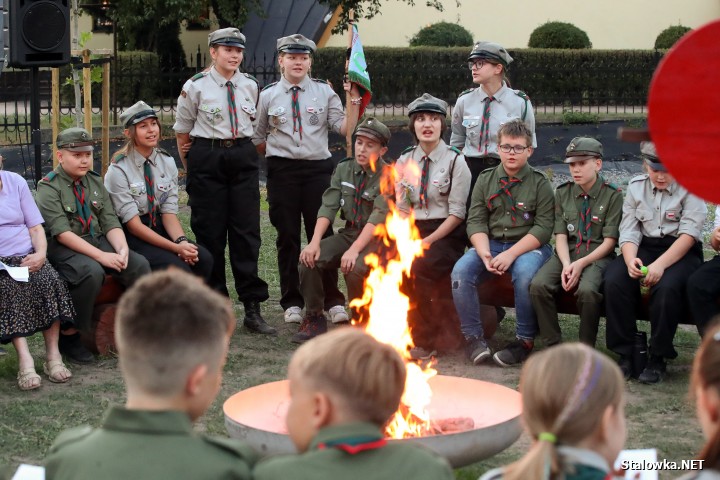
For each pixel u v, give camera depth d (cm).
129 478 229
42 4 822
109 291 621
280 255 704
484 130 690
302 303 714
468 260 625
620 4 2430
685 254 580
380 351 245
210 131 668
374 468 236
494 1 2370
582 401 224
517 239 632
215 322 241
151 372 233
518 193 627
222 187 675
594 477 223
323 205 669
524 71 1955
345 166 666
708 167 234
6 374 575
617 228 608
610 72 1981
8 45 838
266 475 238
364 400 239
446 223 642
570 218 617
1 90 1775
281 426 420
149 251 640
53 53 842
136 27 1964
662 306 565
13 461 451
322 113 696
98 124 1670
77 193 611
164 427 233
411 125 650
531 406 231
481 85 698
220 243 682
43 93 1770
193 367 235
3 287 554
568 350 234
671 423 505
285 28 2100
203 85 669
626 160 1689
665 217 587
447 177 642
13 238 574
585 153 607
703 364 221
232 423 384
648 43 2453
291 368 249
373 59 1953
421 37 2192
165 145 1565
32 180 1329
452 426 418
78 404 531
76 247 600
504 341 666
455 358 630
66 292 578
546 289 602
